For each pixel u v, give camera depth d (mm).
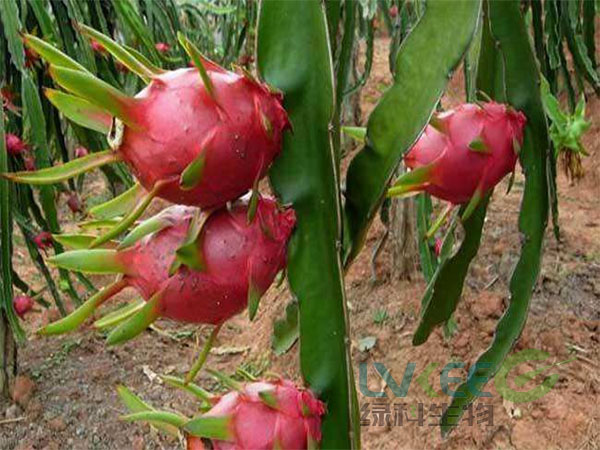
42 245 1729
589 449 1626
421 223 1583
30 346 2246
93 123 446
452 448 1682
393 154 512
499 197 3033
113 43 442
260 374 2105
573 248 2588
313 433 489
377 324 2102
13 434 1827
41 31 1729
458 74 4254
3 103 1581
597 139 3463
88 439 1828
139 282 470
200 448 492
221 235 460
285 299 2275
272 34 476
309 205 478
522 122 583
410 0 1800
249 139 428
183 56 2438
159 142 416
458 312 2031
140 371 2133
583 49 1375
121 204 511
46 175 433
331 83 476
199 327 2408
